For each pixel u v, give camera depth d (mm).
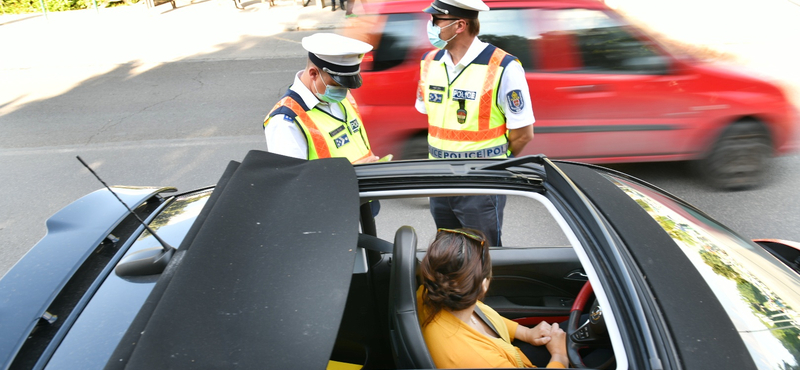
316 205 1441
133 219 1809
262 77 8711
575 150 4008
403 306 1528
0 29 14469
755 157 4129
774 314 1475
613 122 3928
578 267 2455
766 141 4094
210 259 1193
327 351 1039
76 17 15578
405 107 3947
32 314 1316
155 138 6211
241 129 6363
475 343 1551
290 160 1706
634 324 1120
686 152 4070
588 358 1755
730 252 1687
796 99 6191
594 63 3865
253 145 5852
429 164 1832
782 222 3799
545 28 3826
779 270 1703
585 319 1943
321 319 1101
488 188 1719
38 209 4625
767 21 10594
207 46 11219
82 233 1678
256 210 1397
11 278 1454
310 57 2191
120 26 13773
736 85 3932
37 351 1216
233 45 11219
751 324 1433
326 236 1317
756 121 4027
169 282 1167
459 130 2740
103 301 1341
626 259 1264
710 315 1126
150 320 1011
